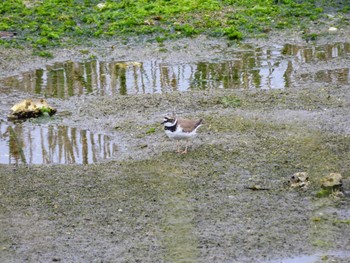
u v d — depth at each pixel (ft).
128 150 48.39
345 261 34.27
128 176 44.09
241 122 52.26
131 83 62.34
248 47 71.61
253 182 42.83
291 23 77.51
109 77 63.98
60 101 58.29
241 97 57.52
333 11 80.89
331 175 41.93
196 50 70.90
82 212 39.58
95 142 50.06
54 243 36.29
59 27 76.43
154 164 45.80
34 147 49.32
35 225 38.19
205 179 43.42
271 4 82.43
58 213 39.50
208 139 49.47
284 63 66.64
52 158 47.42
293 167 44.80
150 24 77.05
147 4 81.97
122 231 37.42
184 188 42.24
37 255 35.22
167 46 71.87
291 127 51.21
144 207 39.99
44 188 42.57
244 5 82.23
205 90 59.72
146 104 56.75
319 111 54.03
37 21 77.87
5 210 39.91
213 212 39.22
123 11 80.33
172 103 56.75
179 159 46.42
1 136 51.55
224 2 82.94
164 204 40.29
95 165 45.93
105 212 39.50
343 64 65.72
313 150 47.24
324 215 38.65
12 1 83.10
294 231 37.09
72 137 51.08
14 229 37.76
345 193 41.19
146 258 34.76
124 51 70.90
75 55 70.08
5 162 46.88
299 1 83.41
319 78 62.03
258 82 61.52
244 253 35.09
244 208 39.60
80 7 81.66
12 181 43.60
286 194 41.22
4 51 70.28
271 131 50.57
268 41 73.00
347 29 75.56
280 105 55.52
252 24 76.95
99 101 57.88
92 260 34.65
